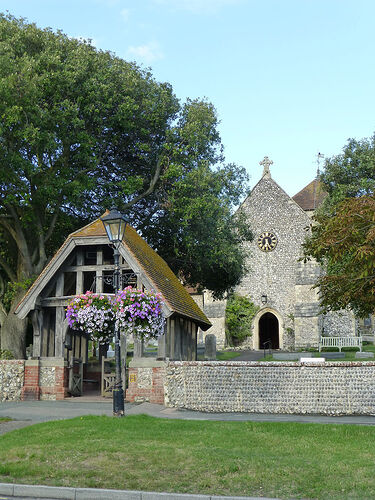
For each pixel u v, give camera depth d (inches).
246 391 556.1
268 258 1724.9
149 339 589.9
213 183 982.4
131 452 334.3
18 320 847.1
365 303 527.5
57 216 896.9
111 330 580.7
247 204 1779.0
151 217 1069.8
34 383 665.6
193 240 993.5
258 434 386.3
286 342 1657.2
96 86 869.2
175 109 1027.3
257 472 297.1
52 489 285.3
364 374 525.3
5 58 764.0
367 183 1056.2
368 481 279.7
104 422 428.8
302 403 537.0
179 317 673.6
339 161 1146.0
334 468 298.7
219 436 378.6
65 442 360.8
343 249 489.7
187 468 305.7
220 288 1209.4
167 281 728.3
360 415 517.7
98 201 987.3
